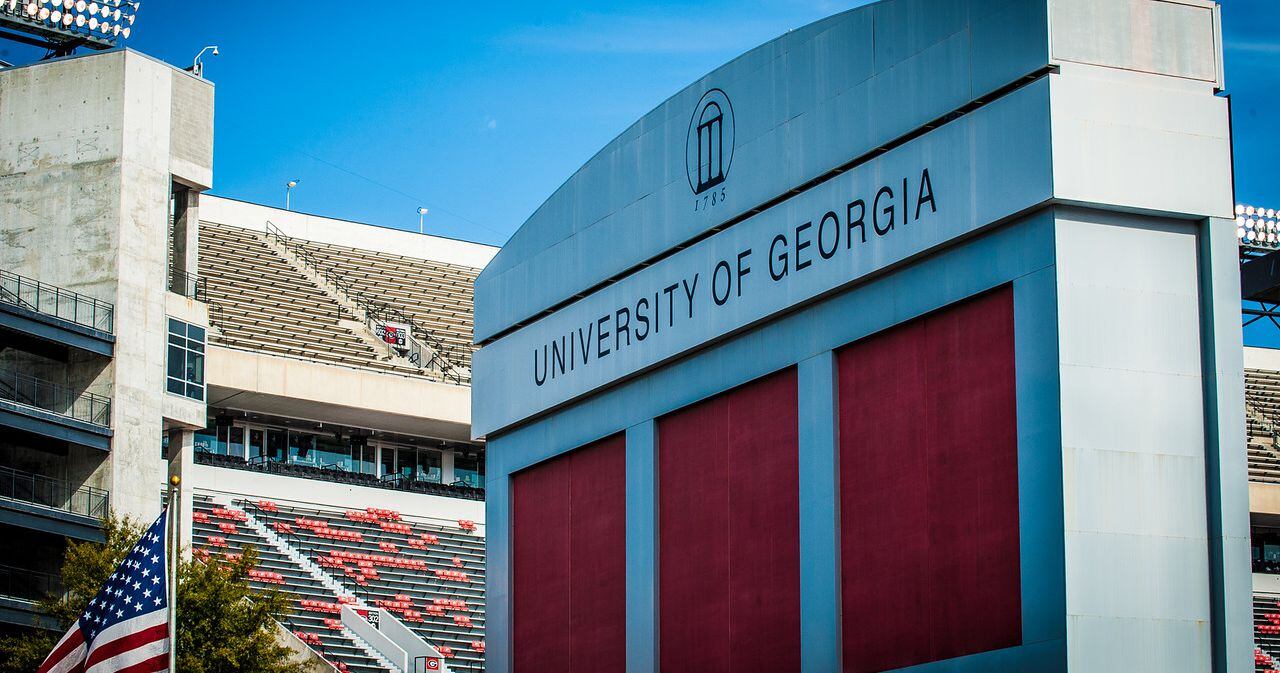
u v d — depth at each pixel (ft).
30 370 189.57
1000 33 116.16
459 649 215.92
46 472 186.60
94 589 157.48
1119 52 113.60
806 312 130.82
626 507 148.97
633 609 145.79
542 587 159.94
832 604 124.16
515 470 165.78
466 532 249.75
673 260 145.48
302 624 204.95
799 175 132.57
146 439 188.65
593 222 156.76
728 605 135.95
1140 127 111.86
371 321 277.44
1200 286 112.16
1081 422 107.55
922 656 116.88
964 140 117.19
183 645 151.94
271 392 235.20
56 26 210.38
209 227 293.43
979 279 115.44
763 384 135.64
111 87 193.47
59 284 190.19
